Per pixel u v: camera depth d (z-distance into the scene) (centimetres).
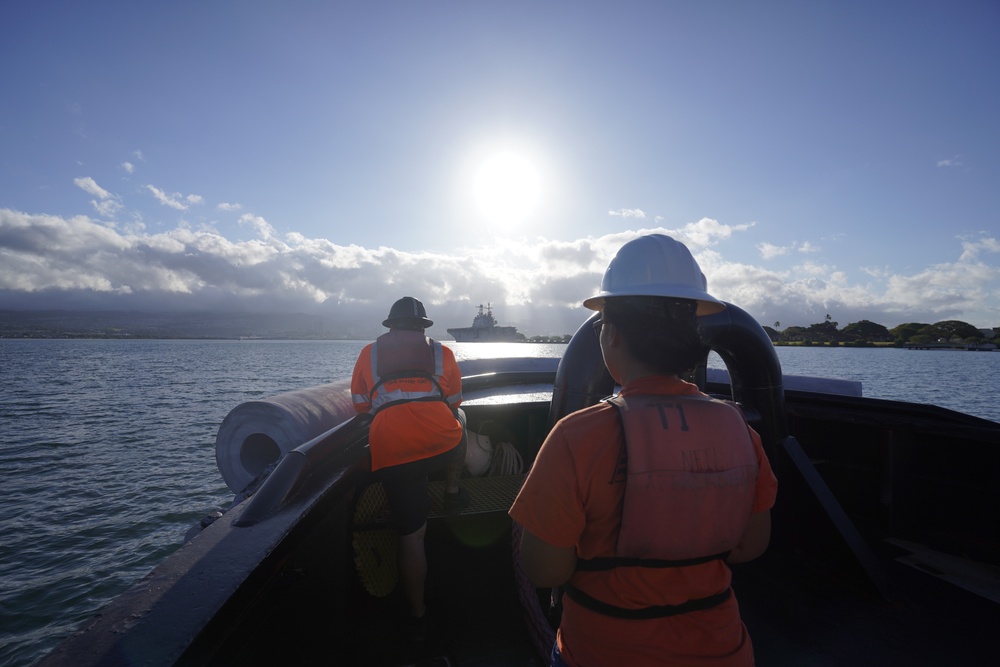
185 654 109
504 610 284
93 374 6781
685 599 102
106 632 115
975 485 298
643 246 131
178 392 4641
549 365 523
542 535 104
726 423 110
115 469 1861
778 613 249
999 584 267
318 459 221
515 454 399
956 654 218
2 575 1057
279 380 6156
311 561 204
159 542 1223
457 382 293
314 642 209
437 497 340
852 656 218
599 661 103
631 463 99
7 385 5091
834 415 332
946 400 5034
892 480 320
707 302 130
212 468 1877
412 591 262
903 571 280
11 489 1619
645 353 111
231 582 137
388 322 287
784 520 302
